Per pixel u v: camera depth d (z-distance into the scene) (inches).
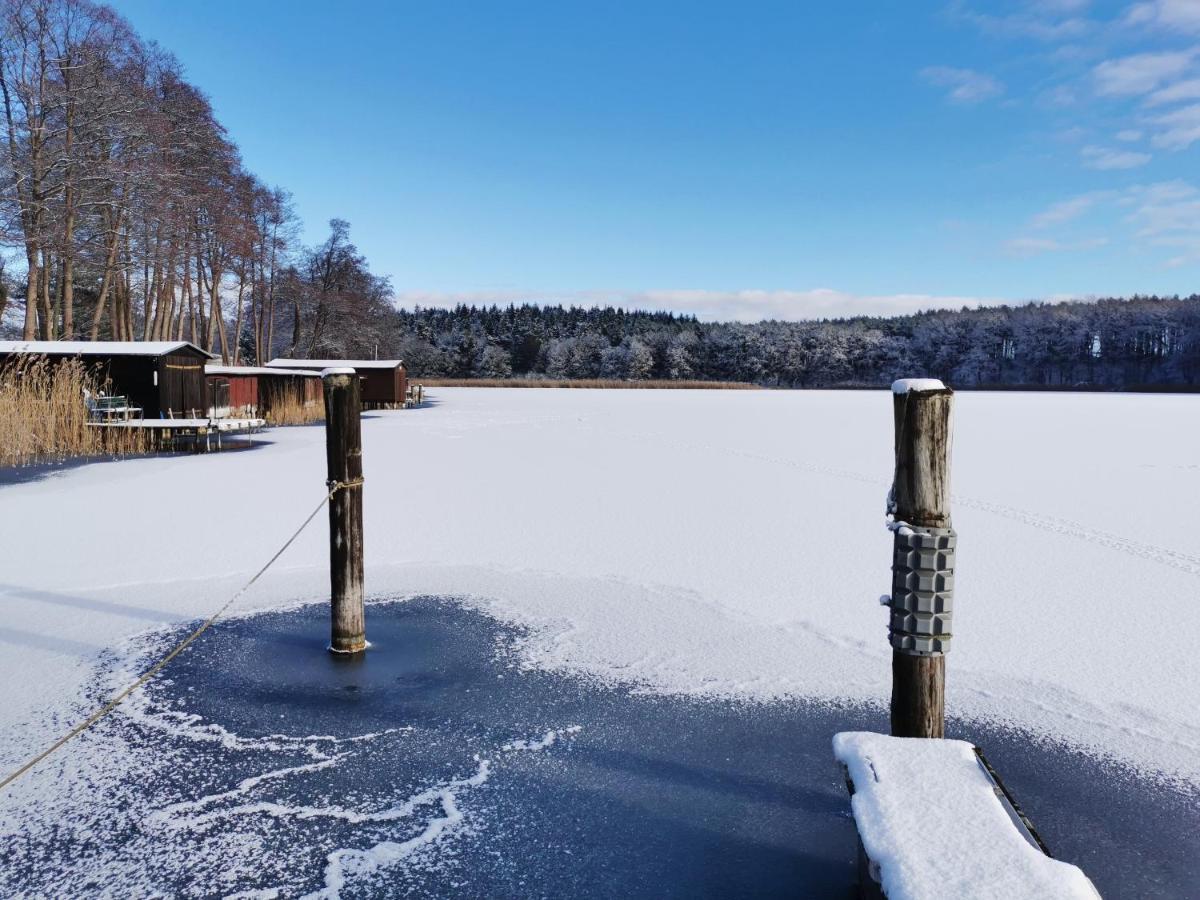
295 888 97.2
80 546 283.7
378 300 2386.8
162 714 146.9
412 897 95.9
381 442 724.0
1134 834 111.0
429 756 132.1
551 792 121.1
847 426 957.8
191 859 103.0
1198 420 1065.5
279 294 1951.3
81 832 108.8
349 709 150.0
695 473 507.8
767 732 141.9
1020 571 257.1
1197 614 210.7
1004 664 174.1
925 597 101.5
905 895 72.4
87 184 1122.7
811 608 214.1
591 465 549.0
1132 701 154.6
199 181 1371.8
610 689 160.4
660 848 106.7
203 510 359.3
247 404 1043.9
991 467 551.2
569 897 96.0
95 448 628.7
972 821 82.7
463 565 259.4
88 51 1081.4
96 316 1192.2
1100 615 209.8
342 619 177.2
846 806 117.6
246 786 121.7
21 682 160.1
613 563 263.4
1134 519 351.6
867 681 164.6
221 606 212.7
